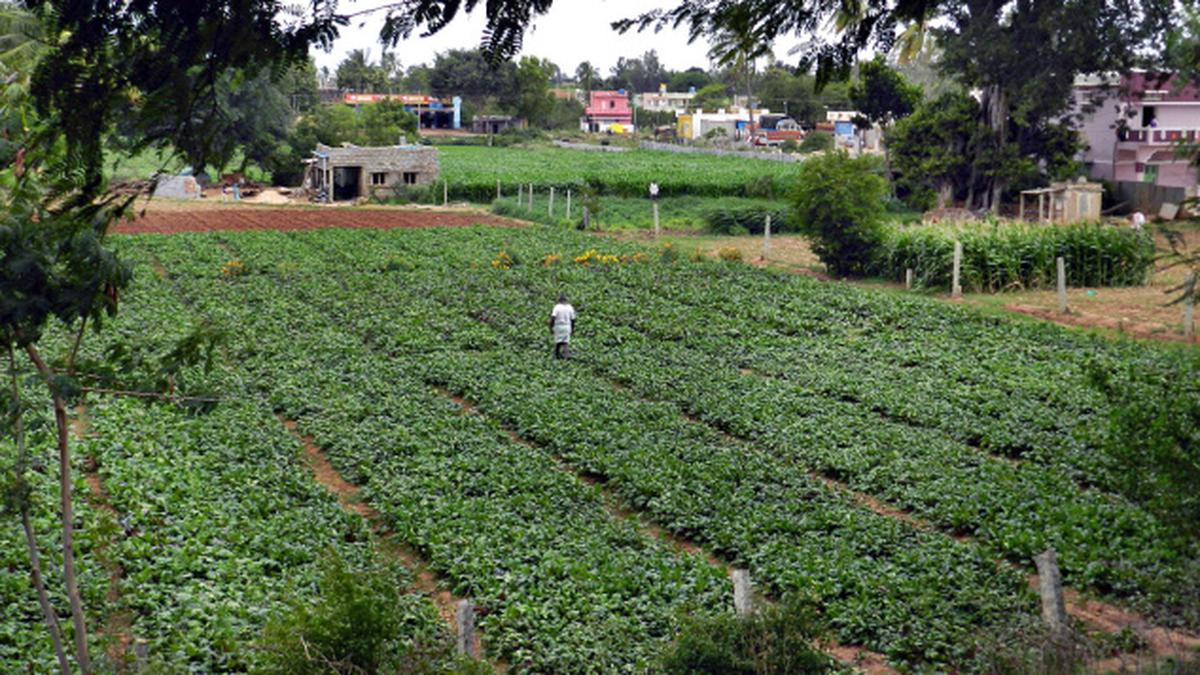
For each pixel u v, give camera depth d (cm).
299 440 2323
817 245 4459
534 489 1966
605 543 1697
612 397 2606
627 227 6131
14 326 938
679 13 684
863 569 1558
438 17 583
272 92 6425
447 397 2730
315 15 572
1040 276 3978
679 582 1536
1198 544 1106
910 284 4088
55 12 549
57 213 638
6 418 974
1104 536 1636
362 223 6272
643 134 15038
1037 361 2866
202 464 2064
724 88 15725
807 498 1916
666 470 2022
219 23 561
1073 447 2098
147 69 569
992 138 5175
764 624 990
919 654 1331
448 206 7544
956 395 2536
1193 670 1077
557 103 15062
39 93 568
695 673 962
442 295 3997
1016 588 1490
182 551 1567
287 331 3406
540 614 1431
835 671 1236
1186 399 1033
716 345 3192
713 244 5491
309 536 1716
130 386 1034
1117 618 1389
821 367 2894
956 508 1794
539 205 7206
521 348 3222
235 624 1348
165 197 7500
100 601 1418
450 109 12750
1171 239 973
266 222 6228
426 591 1589
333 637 946
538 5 589
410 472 2062
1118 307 3528
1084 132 5288
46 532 1619
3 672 1171
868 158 4388
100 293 987
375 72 12675
